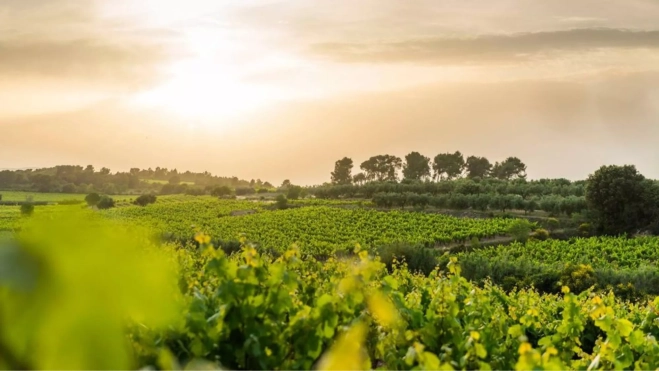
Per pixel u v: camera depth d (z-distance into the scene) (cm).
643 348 532
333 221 7000
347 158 18638
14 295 61
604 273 3200
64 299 62
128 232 65
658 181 7100
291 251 371
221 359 281
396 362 368
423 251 3478
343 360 82
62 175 12612
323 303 313
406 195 8956
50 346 63
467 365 381
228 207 9712
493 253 4809
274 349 301
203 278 475
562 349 605
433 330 411
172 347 254
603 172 6769
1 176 10906
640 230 6506
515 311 895
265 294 318
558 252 4906
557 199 7881
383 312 159
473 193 9719
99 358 64
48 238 61
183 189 14400
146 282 64
